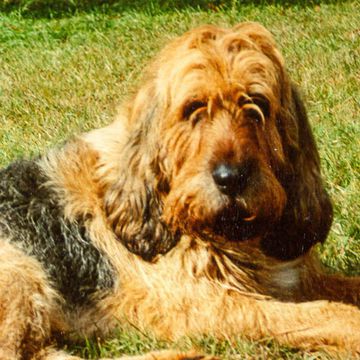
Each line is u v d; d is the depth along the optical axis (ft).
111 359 20.66
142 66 47.47
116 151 23.21
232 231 20.76
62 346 22.38
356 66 42.45
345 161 29.63
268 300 21.98
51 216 23.07
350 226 25.73
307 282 23.66
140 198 21.76
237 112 20.34
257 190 19.93
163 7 68.08
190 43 21.21
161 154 21.43
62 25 64.39
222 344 20.88
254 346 20.56
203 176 20.01
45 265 22.58
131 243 21.99
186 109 20.68
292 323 20.98
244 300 21.48
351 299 23.40
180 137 20.81
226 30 21.77
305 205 22.06
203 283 21.72
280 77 21.48
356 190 27.48
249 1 66.33
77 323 22.58
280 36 51.13
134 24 62.18
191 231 21.11
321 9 59.47
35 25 65.26
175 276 21.81
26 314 21.52
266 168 20.30
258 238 22.07
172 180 21.25
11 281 21.59
